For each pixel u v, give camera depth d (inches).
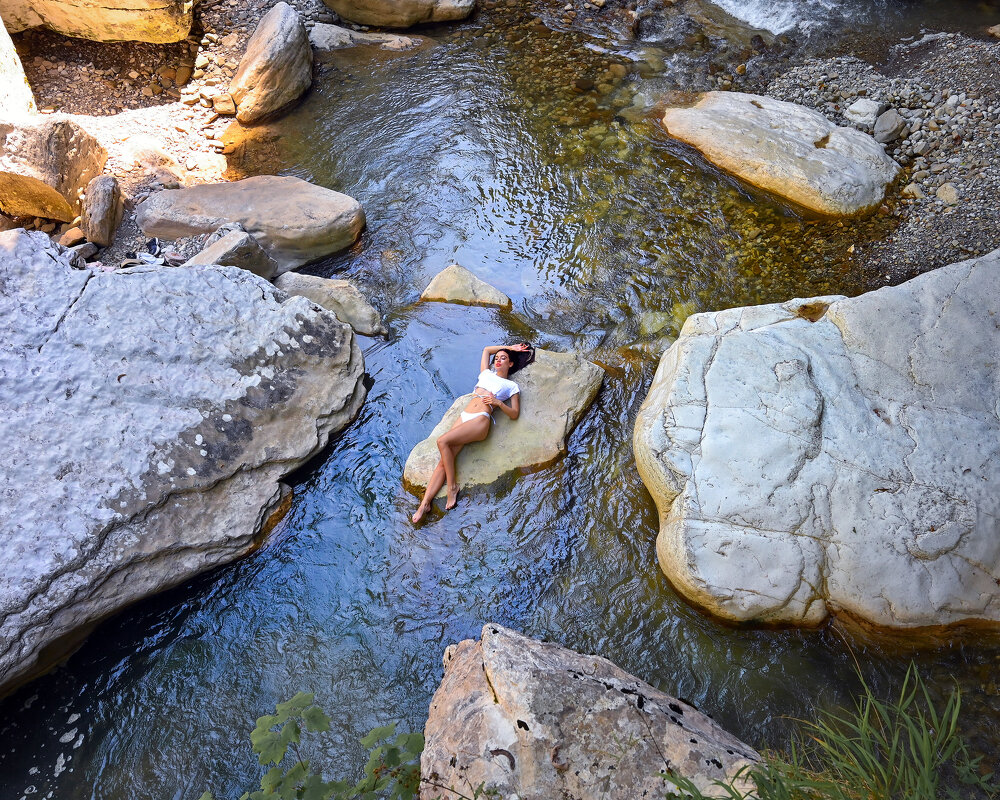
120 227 264.1
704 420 177.6
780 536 161.5
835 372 180.7
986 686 148.6
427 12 369.4
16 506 168.2
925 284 188.4
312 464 205.2
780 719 149.3
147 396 189.9
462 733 125.3
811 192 255.3
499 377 206.2
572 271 250.7
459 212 276.5
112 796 150.8
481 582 177.6
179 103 325.4
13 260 194.4
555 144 299.6
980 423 169.8
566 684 129.4
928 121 270.8
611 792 115.3
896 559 156.4
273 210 259.6
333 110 327.6
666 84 320.5
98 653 171.6
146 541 174.7
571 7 375.2
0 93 275.9
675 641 163.2
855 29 328.5
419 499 194.2
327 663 167.2
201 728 159.0
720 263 246.1
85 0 316.8
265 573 183.9
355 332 234.8
